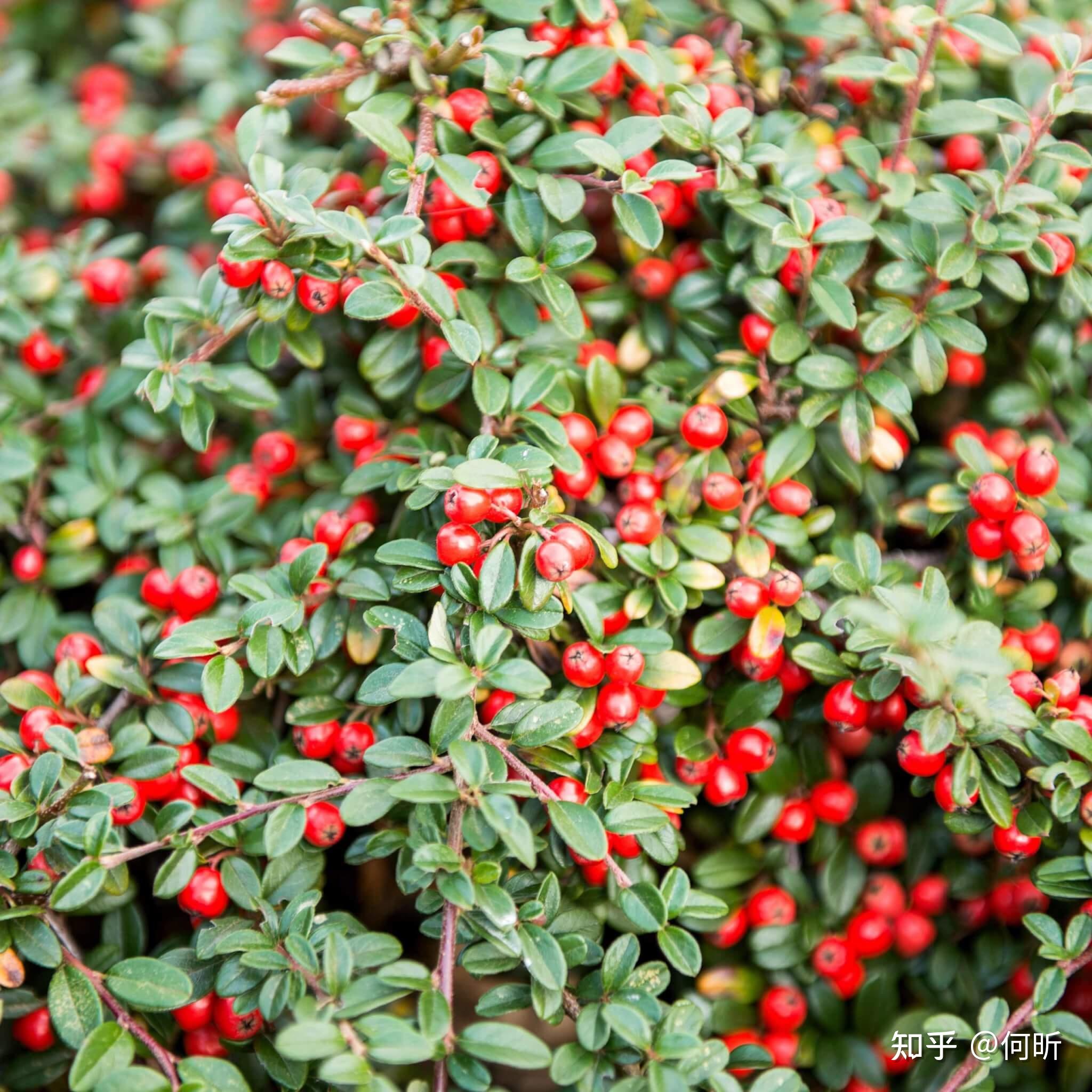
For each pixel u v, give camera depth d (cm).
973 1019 49
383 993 44
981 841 49
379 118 46
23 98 59
